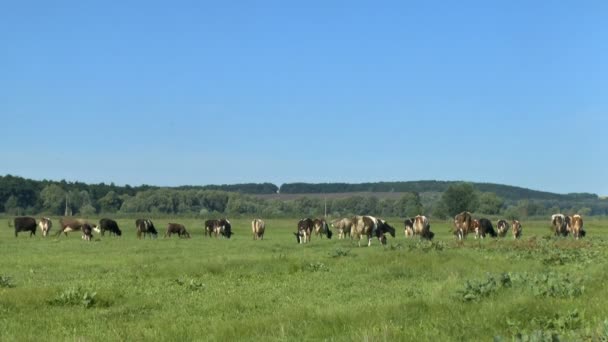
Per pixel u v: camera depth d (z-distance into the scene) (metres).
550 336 8.29
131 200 138.50
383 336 9.68
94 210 127.25
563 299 12.57
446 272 21.72
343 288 18.42
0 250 36.06
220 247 38.94
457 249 30.05
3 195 134.12
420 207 133.12
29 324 13.21
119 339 11.45
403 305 12.83
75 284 18.97
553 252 27.50
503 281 14.83
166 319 13.52
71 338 11.52
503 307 11.65
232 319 13.20
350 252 30.02
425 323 11.09
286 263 23.66
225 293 17.50
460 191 117.00
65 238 56.00
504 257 25.98
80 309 15.04
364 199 142.50
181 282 19.62
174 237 60.50
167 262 26.50
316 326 11.36
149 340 11.32
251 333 11.32
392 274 21.41
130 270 23.56
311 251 33.78
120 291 17.27
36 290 16.61
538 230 70.69
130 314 14.38
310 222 48.16
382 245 39.72
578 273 18.64
